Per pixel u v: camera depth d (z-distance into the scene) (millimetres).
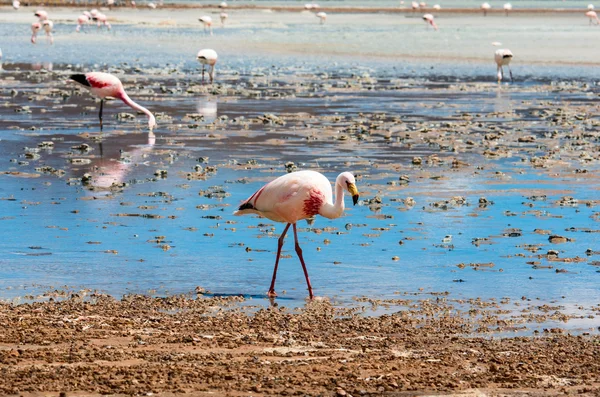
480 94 35875
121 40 64500
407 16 99375
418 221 15906
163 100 33000
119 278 12586
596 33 67500
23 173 19609
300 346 9758
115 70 44156
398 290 12219
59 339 9797
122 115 28656
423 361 9281
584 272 13062
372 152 22688
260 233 15055
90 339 9844
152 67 46531
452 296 11945
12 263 13180
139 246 14188
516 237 14914
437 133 25797
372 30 73250
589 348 9805
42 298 11586
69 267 13039
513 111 30844
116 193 17812
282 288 12320
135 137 24750
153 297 11781
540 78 41938
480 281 12617
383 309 11383
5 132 25141
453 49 55188
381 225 15625
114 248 14055
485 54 52500
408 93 35844
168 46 59344
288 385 8414
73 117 28422
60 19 88250
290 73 43469
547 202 17391
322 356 9406
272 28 77000
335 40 61938
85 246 14125
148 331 10227
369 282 12570
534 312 11266
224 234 14953
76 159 21156
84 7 108625
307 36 66062
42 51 55625
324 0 137500
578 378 8773
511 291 12164
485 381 8656
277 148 23109
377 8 116125
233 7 114500
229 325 10555
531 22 86188
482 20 90688
